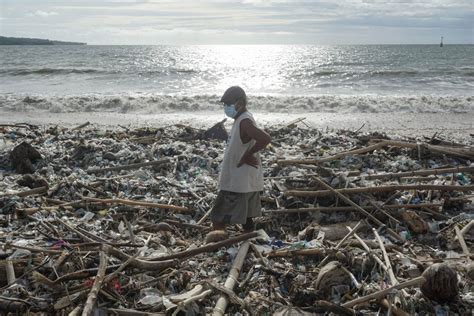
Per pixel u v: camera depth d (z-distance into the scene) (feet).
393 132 47.91
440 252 19.36
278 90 85.15
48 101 62.80
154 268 16.46
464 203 23.76
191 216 22.86
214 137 37.45
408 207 22.50
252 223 20.02
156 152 32.53
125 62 164.86
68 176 27.96
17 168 29.55
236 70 122.93
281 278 16.98
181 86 89.97
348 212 22.41
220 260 18.12
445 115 59.16
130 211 22.75
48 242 18.74
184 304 14.57
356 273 17.15
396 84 92.02
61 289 15.49
